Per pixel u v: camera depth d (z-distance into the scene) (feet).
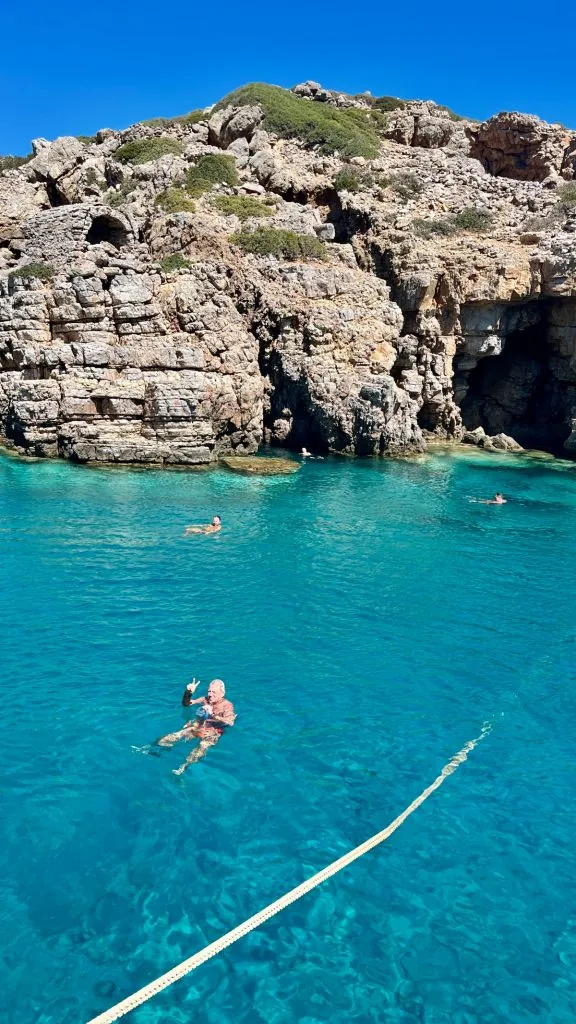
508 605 56.08
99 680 40.29
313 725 36.94
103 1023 20.12
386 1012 21.22
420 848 28.27
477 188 170.71
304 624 50.14
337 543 70.90
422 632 50.01
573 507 91.97
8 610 49.52
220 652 44.75
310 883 25.82
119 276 101.81
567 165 190.29
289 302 122.62
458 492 98.37
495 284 127.85
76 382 98.68
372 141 184.34
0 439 107.65
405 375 129.29
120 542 66.54
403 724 37.55
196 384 100.07
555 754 35.53
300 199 159.84
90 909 24.36
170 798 30.48
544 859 28.02
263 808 30.14
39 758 32.76
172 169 154.51
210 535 70.69
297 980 22.20
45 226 125.49
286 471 104.06
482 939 24.06
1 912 23.98
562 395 141.69
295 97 200.85
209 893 25.38
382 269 139.44
